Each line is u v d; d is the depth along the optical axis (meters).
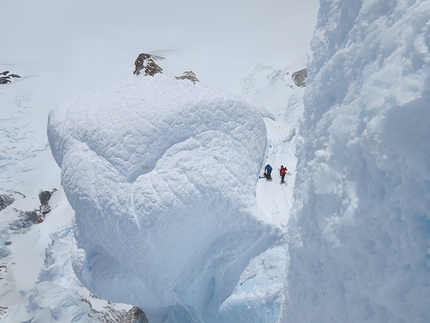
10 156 35.38
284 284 4.83
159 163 11.11
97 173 11.41
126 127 11.54
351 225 2.65
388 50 2.41
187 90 12.60
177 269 11.32
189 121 11.64
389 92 2.17
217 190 10.68
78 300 19.48
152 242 10.76
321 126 3.63
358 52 2.92
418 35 2.12
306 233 3.91
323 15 4.02
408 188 2.12
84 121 12.55
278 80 42.53
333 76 3.46
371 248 2.53
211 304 10.95
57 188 32.12
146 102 12.12
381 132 2.19
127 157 11.20
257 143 13.24
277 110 36.88
